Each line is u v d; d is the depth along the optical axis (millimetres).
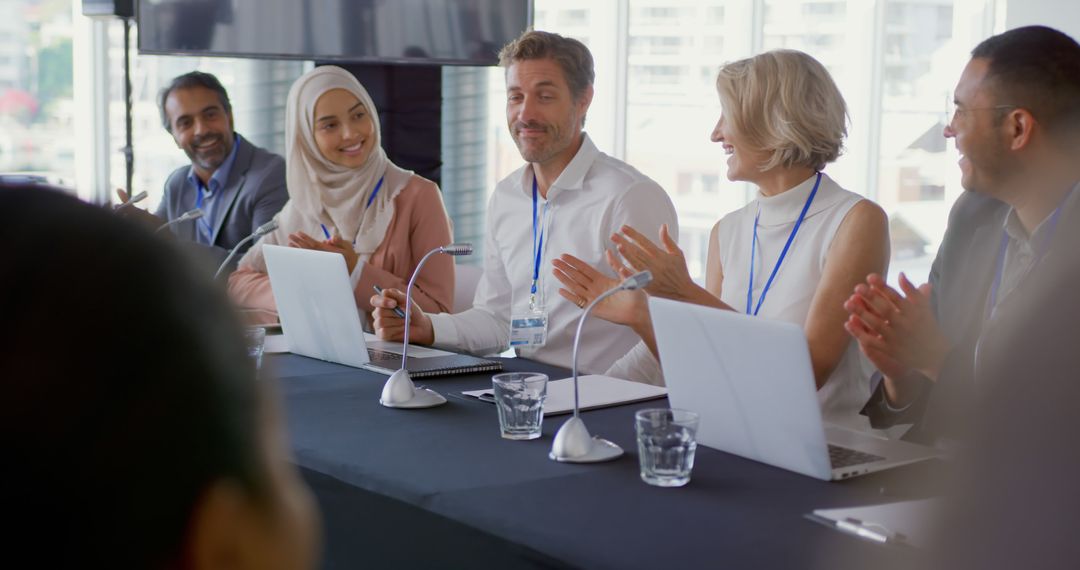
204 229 4211
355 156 3559
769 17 6688
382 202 3562
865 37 7012
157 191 5430
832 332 2252
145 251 325
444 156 5559
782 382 1602
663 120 6527
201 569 337
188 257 339
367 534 1679
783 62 2354
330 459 1758
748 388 1667
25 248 313
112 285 314
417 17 4211
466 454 1785
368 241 3502
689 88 6551
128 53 4664
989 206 2043
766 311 2428
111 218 327
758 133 2379
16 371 307
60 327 309
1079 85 1824
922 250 7391
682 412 1589
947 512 385
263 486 345
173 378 319
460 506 1508
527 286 2947
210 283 339
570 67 2834
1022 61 1834
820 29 6859
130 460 315
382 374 2441
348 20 4199
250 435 339
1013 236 1937
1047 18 6555
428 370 2408
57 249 314
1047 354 367
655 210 2848
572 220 2877
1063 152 1839
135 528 320
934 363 1894
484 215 5680
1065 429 359
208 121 4090
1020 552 363
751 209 2559
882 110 7145
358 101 3580
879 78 7094
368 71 4395
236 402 333
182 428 321
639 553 1309
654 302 1789
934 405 1864
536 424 1883
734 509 1476
